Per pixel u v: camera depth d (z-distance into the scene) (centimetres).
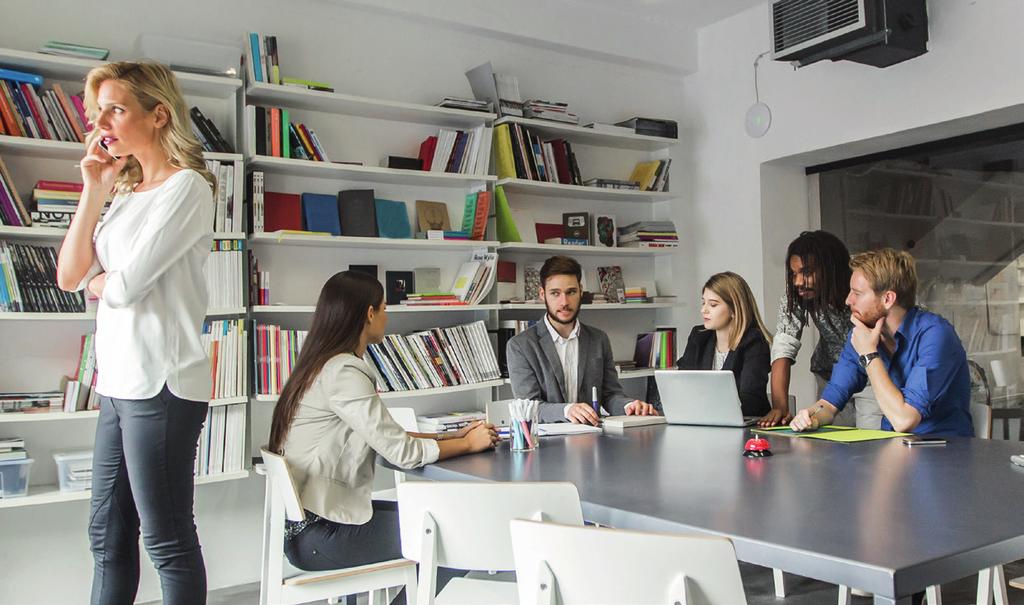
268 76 376
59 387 348
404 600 249
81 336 354
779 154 485
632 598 121
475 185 450
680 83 545
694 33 536
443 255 448
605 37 497
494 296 440
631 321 530
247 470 360
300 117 407
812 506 147
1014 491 155
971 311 442
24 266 321
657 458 207
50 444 347
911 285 253
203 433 351
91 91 209
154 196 205
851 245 497
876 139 443
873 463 189
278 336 371
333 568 228
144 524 200
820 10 411
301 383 237
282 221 394
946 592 337
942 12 404
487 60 469
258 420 389
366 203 412
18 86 324
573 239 479
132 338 198
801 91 473
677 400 274
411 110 414
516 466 204
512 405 233
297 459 233
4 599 336
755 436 243
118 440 204
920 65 414
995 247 429
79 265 211
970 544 120
